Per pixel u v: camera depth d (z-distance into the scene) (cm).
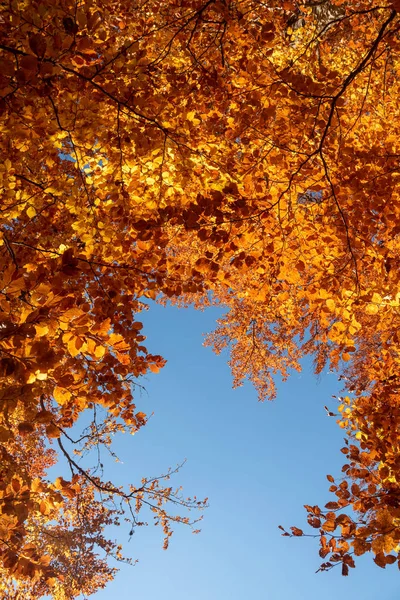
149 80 446
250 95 455
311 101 451
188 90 462
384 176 458
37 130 399
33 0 348
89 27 357
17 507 285
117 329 450
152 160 452
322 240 479
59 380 287
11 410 261
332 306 470
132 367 452
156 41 527
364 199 464
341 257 484
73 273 293
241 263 470
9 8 345
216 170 468
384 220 476
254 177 478
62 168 541
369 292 464
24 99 373
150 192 473
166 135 431
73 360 333
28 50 336
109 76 413
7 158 438
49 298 273
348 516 385
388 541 371
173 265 470
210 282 490
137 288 477
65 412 387
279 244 479
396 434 466
